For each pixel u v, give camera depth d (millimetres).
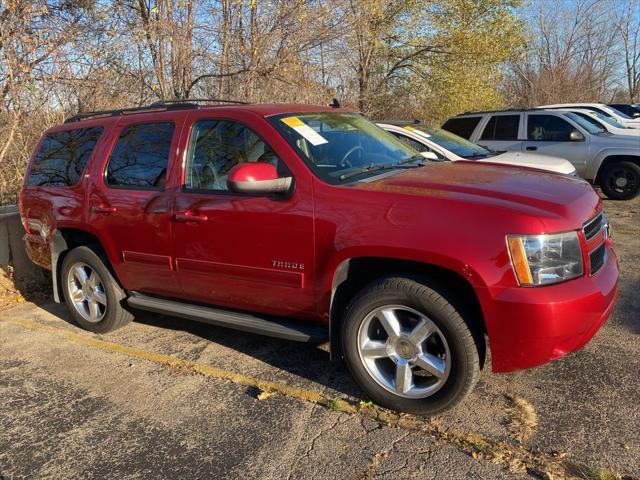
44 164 5027
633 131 10477
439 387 3059
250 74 10094
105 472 2924
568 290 2793
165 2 9273
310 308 3451
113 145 4422
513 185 3250
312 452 2967
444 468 2758
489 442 2928
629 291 4969
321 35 10727
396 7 17547
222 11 10023
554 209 2922
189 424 3301
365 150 3932
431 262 2893
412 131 7625
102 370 4070
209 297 3957
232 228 3576
